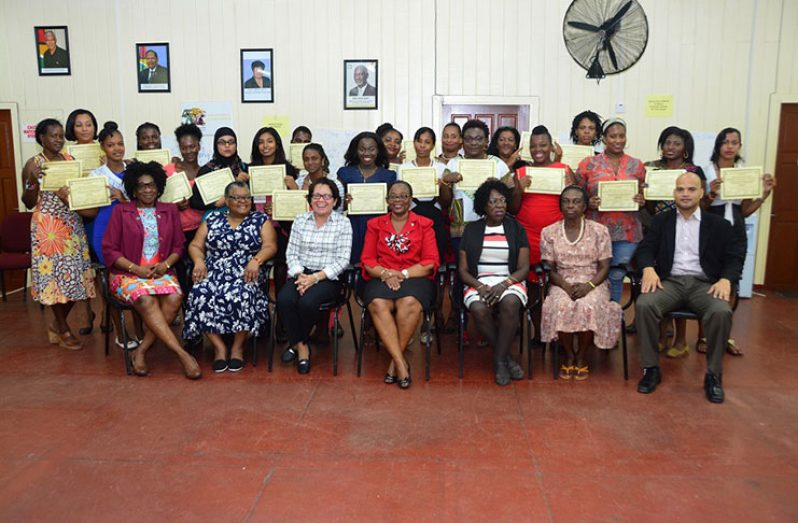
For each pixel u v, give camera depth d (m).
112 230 3.81
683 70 6.35
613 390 3.48
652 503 2.33
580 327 3.50
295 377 3.70
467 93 6.49
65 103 6.68
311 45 6.48
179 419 3.08
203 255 3.94
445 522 2.21
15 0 6.54
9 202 6.88
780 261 6.65
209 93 6.60
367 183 4.05
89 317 4.71
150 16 6.52
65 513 2.28
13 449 2.77
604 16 6.19
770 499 2.35
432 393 3.43
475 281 3.67
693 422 3.04
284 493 2.40
